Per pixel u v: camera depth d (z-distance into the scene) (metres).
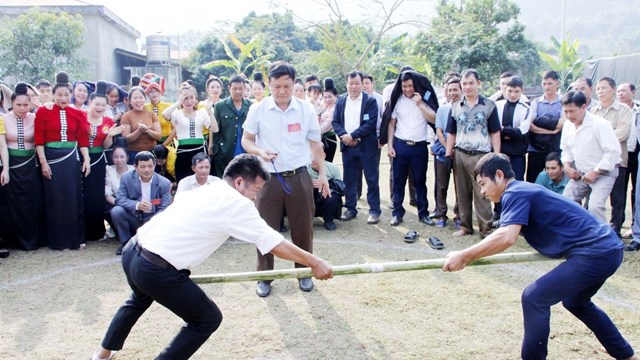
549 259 3.32
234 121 6.70
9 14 19.56
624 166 6.12
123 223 6.02
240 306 4.47
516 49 20.59
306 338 3.88
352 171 7.14
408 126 6.75
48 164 5.97
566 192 5.96
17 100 5.78
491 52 19.41
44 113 5.87
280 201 4.61
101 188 6.45
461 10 21.67
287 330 4.01
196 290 3.00
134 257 2.98
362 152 6.96
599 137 5.47
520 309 4.36
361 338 3.87
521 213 3.11
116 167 6.61
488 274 5.19
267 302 4.54
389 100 6.89
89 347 3.79
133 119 6.77
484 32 20.28
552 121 6.44
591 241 3.05
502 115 6.40
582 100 5.50
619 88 6.39
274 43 26.25
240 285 4.95
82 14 20.77
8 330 4.06
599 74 17.34
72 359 3.63
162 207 6.16
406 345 3.76
